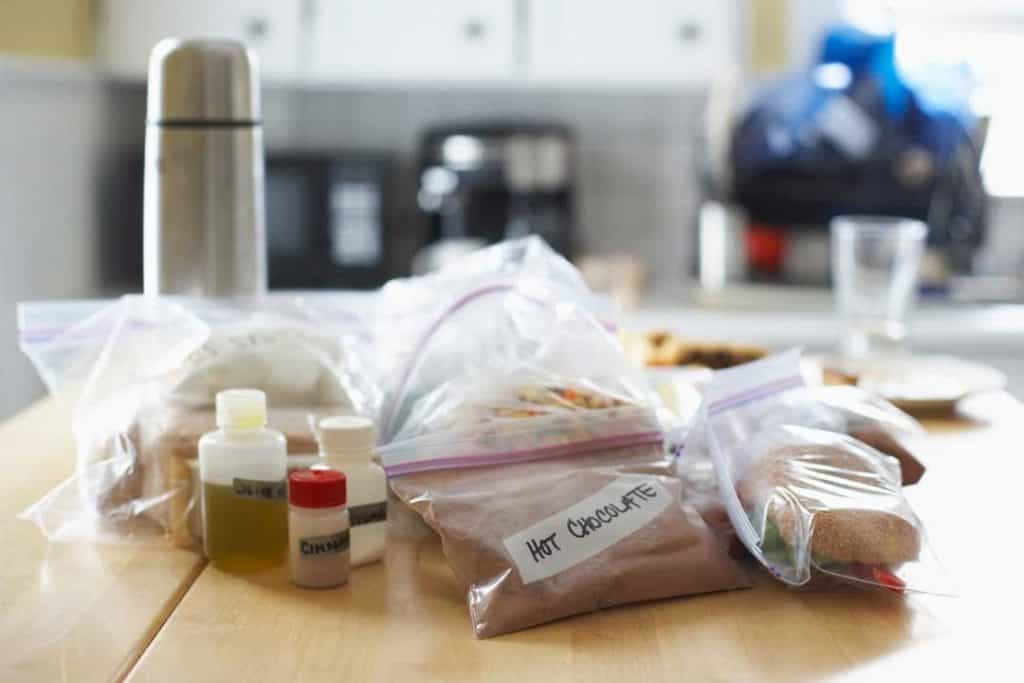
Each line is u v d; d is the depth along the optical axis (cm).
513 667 71
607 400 91
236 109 106
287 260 253
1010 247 286
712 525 89
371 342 106
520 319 98
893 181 242
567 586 78
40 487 102
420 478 82
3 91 204
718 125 248
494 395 90
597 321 98
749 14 247
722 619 79
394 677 69
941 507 100
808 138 242
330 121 287
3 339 206
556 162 257
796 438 90
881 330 160
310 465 91
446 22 247
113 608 79
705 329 231
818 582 83
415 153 288
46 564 87
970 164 259
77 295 238
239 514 86
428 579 85
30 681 69
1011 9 289
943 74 247
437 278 104
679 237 291
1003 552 90
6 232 206
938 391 135
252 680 69
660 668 71
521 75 249
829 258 245
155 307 96
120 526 91
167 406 92
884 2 282
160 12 243
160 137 106
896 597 83
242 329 97
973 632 77
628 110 288
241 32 245
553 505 82
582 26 247
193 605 80
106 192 252
